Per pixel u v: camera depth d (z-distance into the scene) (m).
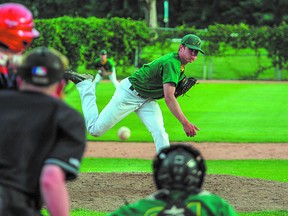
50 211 9.20
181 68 23.30
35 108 9.45
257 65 96.38
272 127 46.06
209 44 91.94
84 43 87.25
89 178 25.56
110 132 43.47
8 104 9.50
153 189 23.72
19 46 11.41
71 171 9.31
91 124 24.61
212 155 34.94
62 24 86.62
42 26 86.88
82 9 146.38
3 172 9.37
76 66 87.69
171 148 9.35
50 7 144.62
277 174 29.05
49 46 86.88
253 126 46.41
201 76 94.12
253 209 20.47
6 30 11.24
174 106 22.83
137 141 40.03
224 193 23.06
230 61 98.50
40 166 9.41
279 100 62.78
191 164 9.11
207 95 66.38
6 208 9.26
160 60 23.19
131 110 24.08
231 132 43.47
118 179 25.45
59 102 9.55
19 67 9.67
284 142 39.88
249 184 24.80
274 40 90.81
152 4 119.56
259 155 35.00
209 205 9.15
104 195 22.48
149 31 89.56
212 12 148.25
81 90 24.84
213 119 49.69
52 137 9.42
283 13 145.50
